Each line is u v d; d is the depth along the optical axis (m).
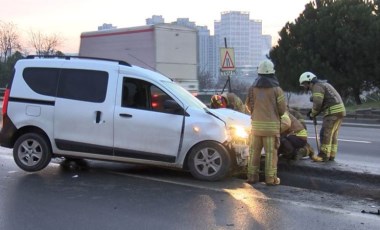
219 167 7.39
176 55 20.05
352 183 7.48
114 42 20.69
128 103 7.60
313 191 7.00
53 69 7.93
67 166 8.51
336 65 25.75
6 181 7.30
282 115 7.41
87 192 6.71
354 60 24.62
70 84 7.83
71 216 5.60
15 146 7.99
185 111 7.45
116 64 7.76
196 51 20.81
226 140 7.39
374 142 13.02
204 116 7.43
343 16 25.02
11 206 5.98
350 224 5.42
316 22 25.84
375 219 5.63
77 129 7.71
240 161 7.52
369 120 20.23
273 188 7.08
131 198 6.41
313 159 8.45
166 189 6.91
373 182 7.38
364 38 23.62
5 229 5.13
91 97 7.71
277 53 27.62
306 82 8.55
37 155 7.90
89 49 21.73
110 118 7.57
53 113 7.79
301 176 7.87
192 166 7.48
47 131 7.83
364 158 10.13
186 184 7.23
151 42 19.38
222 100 9.70
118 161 7.69
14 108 7.97
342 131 16.38
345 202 6.40
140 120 7.48
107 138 7.61
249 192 6.80
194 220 5.48
